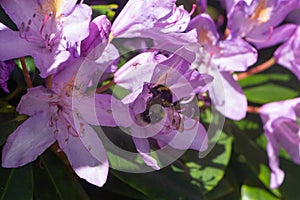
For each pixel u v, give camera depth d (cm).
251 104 63
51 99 47
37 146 47
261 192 61
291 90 63
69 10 47
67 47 46
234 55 55
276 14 57
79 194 52
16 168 50
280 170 59
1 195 49
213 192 58
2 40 46
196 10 57
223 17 61
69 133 47
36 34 47
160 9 47
